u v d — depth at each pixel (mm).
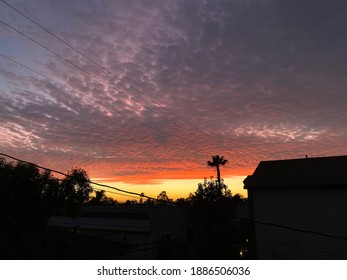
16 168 15023
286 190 16688
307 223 15781
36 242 17406
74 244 19016
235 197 23656
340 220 14914
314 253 15273
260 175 18688
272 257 16344
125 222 21453
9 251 14406
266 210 17078
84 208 24016
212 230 23031
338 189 15219
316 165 18203
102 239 21422
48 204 15555
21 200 14523
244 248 23719
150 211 20828
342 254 14578
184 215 23891
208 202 22875
